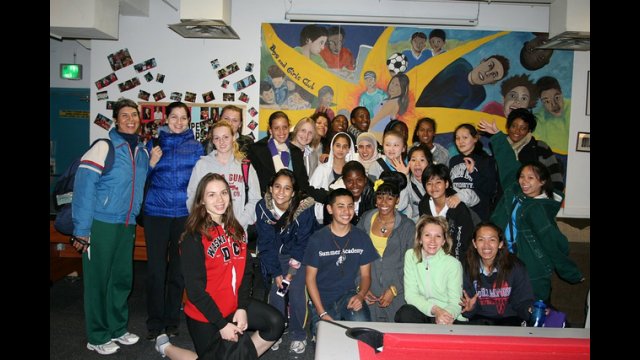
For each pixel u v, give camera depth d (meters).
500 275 2.62
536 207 3.29
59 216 2.91
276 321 2.28
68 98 5.72
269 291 3.13
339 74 4.69
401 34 4.66
